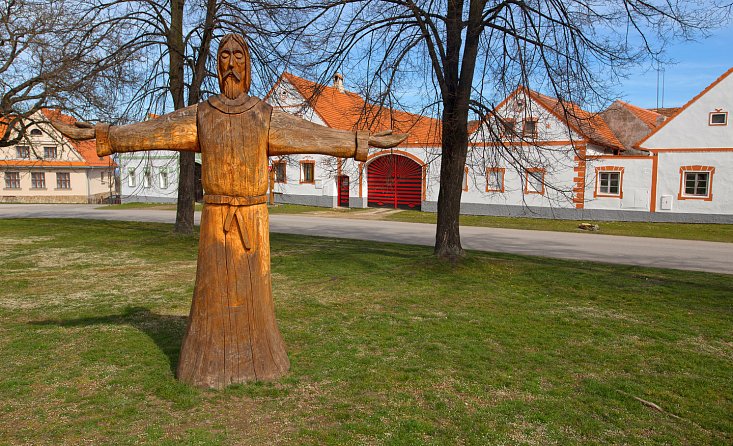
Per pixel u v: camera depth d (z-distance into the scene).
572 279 9.38
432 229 19.53
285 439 3.62
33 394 4.30
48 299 7.73
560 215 24.50
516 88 9.64
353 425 3.82
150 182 35.94
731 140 21.27
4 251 12.57
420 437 3.70
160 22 13.73
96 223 19.34
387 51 9.71
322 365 5.04
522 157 10.16
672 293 8.38
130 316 6.77
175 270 10.16
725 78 21.25
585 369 5.12
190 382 4.41
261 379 4.52
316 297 7.96
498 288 8.62
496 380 4.78
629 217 23.31
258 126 4.22
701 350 5.71
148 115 13.94
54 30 13.62
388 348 5.64
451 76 9.88
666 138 22.48
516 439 3.71
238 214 4.27
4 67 14.48
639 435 3.81
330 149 4.39
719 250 14.50
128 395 4.28
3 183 39.31
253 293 4.42
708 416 4.12
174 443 3.50
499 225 21.83
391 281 9.09
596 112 9.47
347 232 18.17
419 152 27.09
